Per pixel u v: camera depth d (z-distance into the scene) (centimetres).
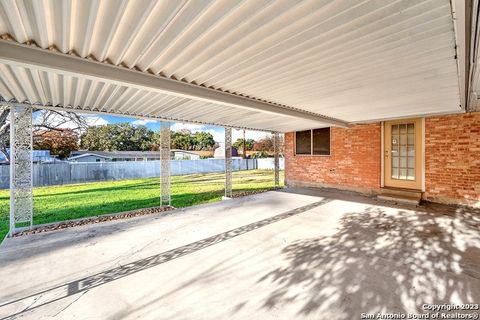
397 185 672
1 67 261
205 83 331
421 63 263
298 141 944
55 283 271
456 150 561
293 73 294
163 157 656
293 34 198
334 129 815
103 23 178
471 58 239
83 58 237
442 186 584
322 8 163
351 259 311
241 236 410
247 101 422
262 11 165
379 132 700
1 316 218
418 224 441
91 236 423
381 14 171
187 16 168
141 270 297
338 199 693
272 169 2019
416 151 631
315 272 280
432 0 155
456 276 262
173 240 398
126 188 1148
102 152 2042
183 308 222
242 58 246
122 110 539
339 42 214
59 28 184
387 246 348
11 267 310
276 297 235
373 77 310
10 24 176
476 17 167
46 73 285
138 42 209
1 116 1202
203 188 1132
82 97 407
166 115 595
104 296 245
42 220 604
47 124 1722
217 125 773
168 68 271
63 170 1255
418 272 273
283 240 386
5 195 952
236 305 224
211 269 295
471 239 362
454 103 460
